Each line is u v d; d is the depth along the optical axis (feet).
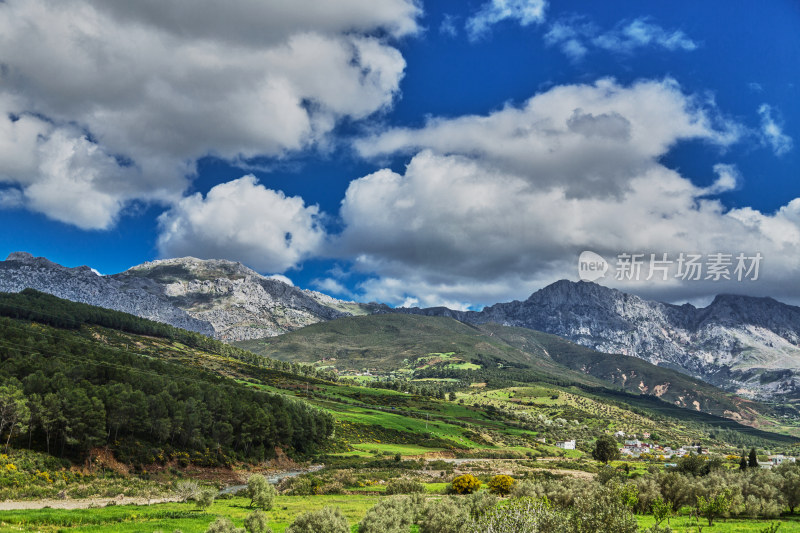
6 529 183.83
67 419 355.15
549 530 108.99
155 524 205.26
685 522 257.14
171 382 489.67
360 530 171.83
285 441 533.14
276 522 223.51
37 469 318.24
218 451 460.14
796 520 276.00
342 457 561.84
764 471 350.23
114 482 338.34
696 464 512.63
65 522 203.82
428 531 168.04
